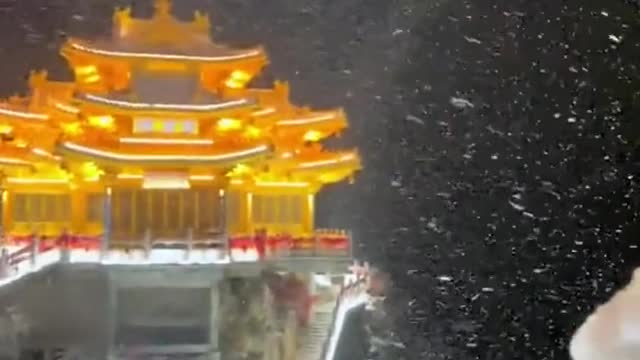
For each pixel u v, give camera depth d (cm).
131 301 3519
